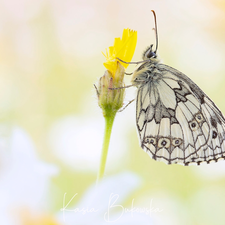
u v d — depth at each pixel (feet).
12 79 0.93
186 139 0.86
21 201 0.49
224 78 1.00
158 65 0.85
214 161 0.86
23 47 0.95
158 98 0.85
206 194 0.91
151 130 0.85
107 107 0.79
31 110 0.92
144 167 0.92
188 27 1.01
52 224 0.50
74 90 0.95
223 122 0.85
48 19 0.96
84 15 0.98
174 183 0.92
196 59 1.01
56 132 0.87
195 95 0.85
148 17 1.01
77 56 0.97
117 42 0.80
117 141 0.93
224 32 1.00
